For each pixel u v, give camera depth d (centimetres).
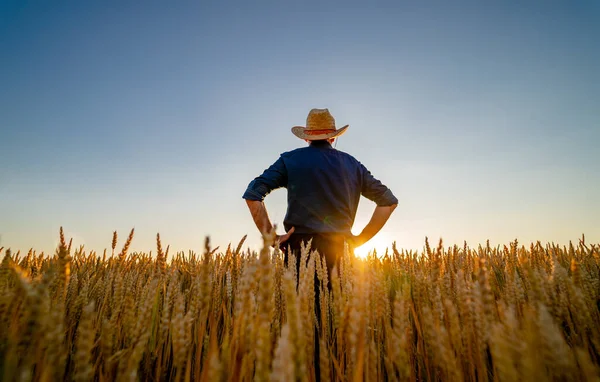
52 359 74
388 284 228
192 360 146
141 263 236
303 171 304
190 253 333
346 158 331
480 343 97
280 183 321
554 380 69
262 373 69
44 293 75
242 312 92
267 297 74
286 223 299
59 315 76
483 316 96
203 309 97
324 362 91
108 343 104
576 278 135
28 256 225
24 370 70
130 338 112
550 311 118
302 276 107
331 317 172
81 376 66
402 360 90
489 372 136
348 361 110
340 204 300
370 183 343
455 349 103
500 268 260
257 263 92
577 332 122
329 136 327
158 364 123
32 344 72
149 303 105
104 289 186
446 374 92
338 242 286
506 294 136
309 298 128
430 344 105
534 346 70
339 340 125
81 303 144
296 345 75
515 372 65
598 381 65
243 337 90
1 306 89
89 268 260
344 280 154
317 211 291
